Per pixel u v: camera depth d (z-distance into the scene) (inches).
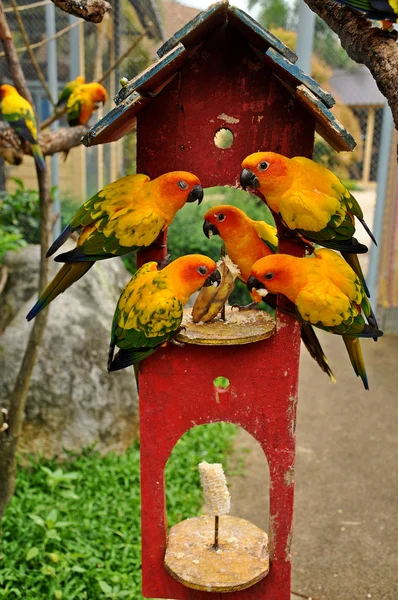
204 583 86.9
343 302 81.3
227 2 70.2
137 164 84.8
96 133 74.6
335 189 81.7
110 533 155.3
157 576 96.3
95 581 137.7
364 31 76.7
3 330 213.0
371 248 318.3
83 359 194.9
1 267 222.1
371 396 245.6
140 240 79.8
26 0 305.0
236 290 304.5
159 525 94.5
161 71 71.0
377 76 72.6
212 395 89.5
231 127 82.0
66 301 204.7
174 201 79.8
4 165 334.3
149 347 82.0
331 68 344.5
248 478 189.6
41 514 159.2
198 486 181.6
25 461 183.3
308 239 81.2
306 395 246.7
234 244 91.7
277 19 366.9
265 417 90.3
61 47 315.6
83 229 84.5
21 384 123.1
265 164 77.7
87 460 185.6
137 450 197.2
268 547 95.3
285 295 84.6
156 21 345.1
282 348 87.7
